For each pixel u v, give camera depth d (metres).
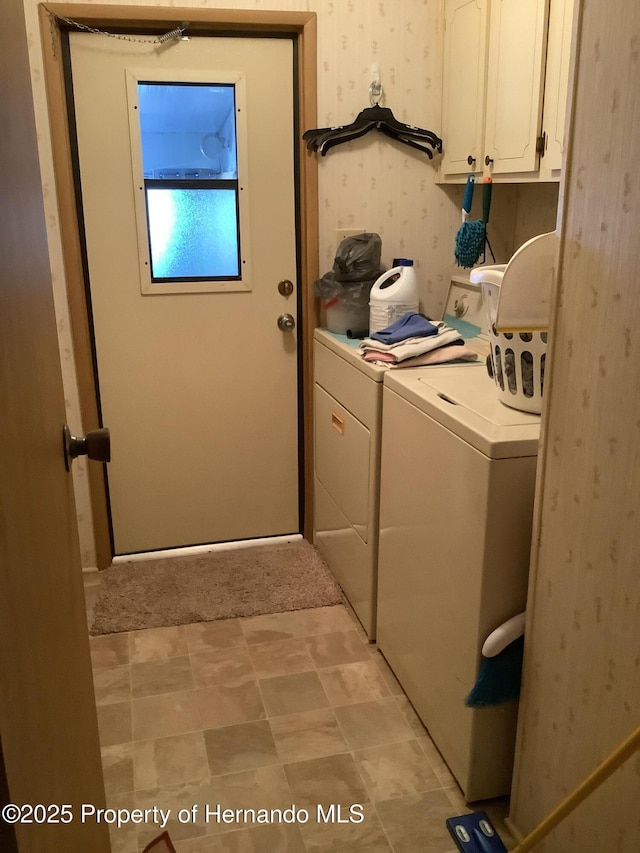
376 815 1.70
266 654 2.30
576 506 1.31
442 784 1.79
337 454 2.54
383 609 2.22
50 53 2.31
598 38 1.16
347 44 2.51
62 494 1.10
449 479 1.69
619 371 1.17
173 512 2.90
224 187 2.62
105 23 2.37
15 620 0.70
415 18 2.52
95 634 2.40
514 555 1.55
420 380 1.98
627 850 1.22
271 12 2.42
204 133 2.56
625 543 1.18
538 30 1.90
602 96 1.16
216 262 2.69
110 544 2.87
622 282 1.15
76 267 2.52
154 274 2.65
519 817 1.62
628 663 1.20
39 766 0.77
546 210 2.51
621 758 1.14
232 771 1.83
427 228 2.74
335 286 2.59
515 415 1.66
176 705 2.07
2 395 0.71
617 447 1.19
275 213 2.69
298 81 2.57
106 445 1.20
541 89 1.92
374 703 2.08
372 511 2.23
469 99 2.34
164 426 2.80
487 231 2.72
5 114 0.81
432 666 1.86
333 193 2.64
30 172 0.98
